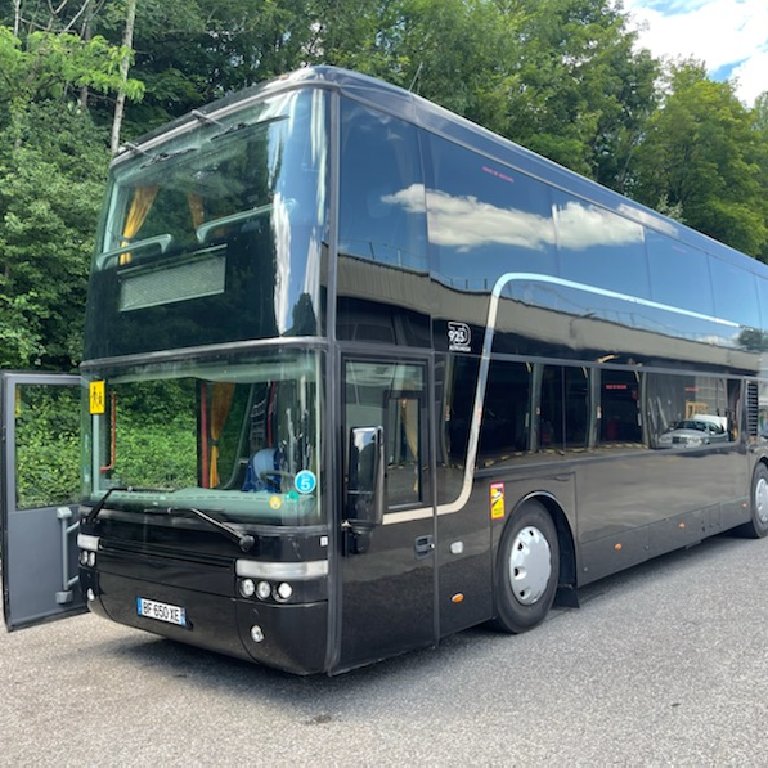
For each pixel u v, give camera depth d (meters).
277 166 4.65
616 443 7.46
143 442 5.16
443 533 5.24
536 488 6.27
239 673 5.34
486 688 4.99
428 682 5.12
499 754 4.00
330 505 4.39
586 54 26.77
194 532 4.70
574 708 4.63
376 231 4.89
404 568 4.88
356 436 4.38
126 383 5.33
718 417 9.84
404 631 4.87
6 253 12.02
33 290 12.30
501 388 5.93
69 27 15.10
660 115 28.47
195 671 5.39
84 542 5.56
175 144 5.33
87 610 6.27
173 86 17.19
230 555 4.49
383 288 4.88
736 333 10.50
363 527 4.45
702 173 28.64
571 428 6.79
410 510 4.95
